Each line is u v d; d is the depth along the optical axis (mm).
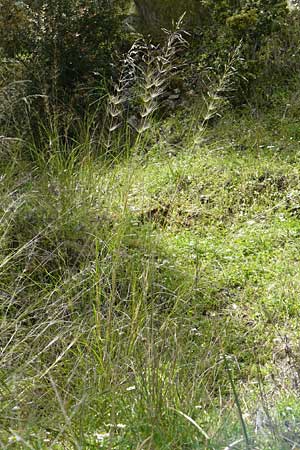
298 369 4441
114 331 4520
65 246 5902
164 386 3896
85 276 5547
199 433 3488
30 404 3764
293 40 10180
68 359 4523
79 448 3201
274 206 7273
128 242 6121
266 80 9781
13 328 4855
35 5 9984
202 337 5172
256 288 6051
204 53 10148
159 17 10930
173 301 5656
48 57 9477
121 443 3393
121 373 4109
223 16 10047
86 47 9680
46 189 6520
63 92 9484
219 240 6871
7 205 6129
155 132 9078
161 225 7168
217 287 6113
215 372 4664
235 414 3830
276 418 3684
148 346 4133
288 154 8289
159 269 6137
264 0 9891
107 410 3789
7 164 7363
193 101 9758
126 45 10414
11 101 8961
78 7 9812
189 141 8578
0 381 3863
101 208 6355
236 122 9164
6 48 9633
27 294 5492
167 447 3383
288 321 5559
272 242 6750
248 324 5645
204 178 7809
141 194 7258
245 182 7684
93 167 7027
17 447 3371
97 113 9430
